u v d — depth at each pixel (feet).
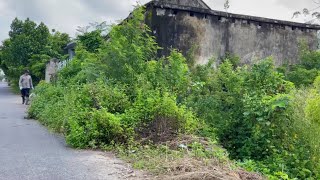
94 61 37.35
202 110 29.84
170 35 45.44
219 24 48.93
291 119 25.96
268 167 24.17
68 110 30.40
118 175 17.70
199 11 46.73
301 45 53.42
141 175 17.67
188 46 46.47
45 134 29.66
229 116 28.89
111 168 18.99
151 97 27.53
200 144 22.98
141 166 19.19
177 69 33.30
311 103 25.88
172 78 32.78
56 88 44.88
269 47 52.54
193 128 26.55
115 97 28.63
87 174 17.76
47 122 34.94
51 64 84.58
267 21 51.72
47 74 91.56
